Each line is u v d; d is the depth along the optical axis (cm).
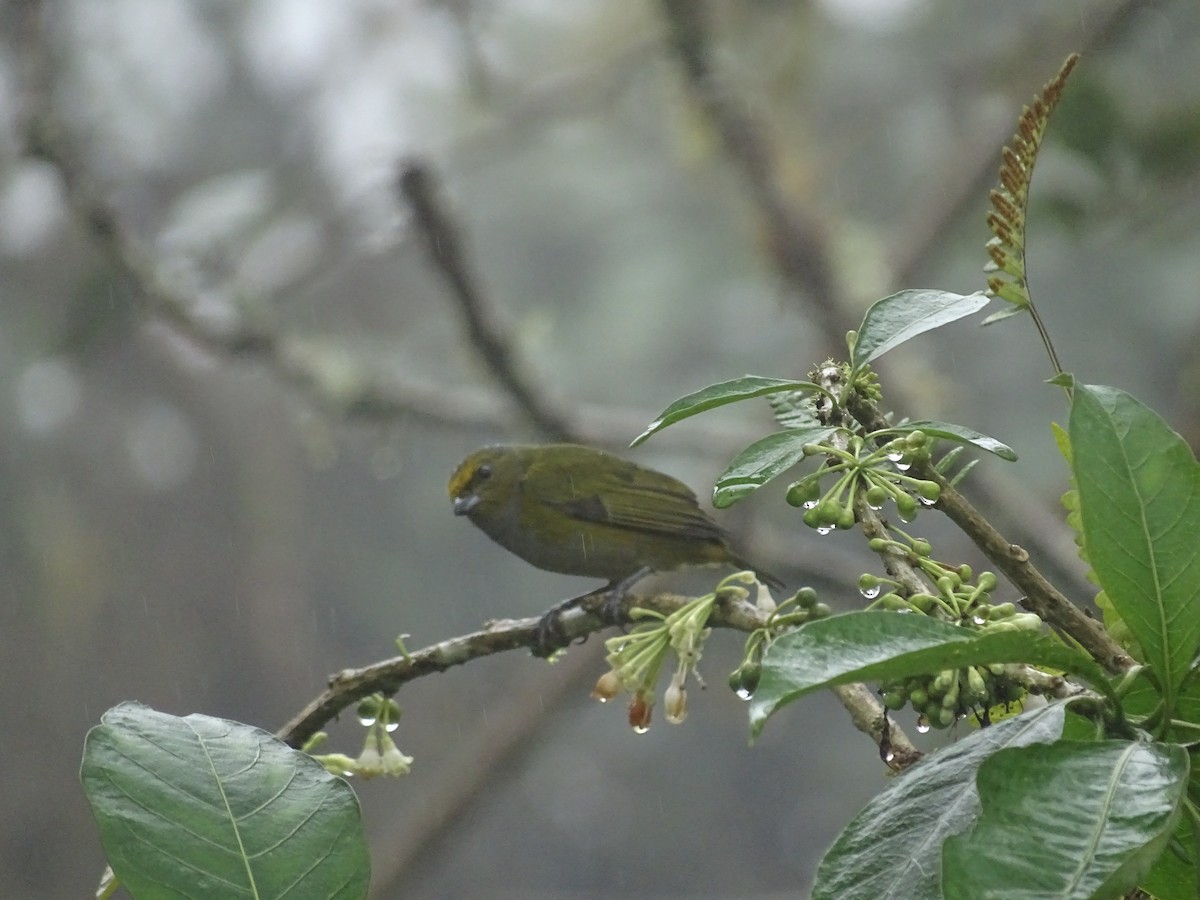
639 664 317
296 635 2473
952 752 236
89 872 2397
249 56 1822
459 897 2397
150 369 2347
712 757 2389
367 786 2312
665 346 2094
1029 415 1869
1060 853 194
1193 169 1066
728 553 766
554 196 2134
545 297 2167
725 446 1147
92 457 2394
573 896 2391
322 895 250
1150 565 233
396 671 357
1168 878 244
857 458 273
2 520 2350
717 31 1206
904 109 1669
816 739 2370
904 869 225
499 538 785
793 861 2345
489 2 1441
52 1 1501
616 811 2412
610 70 1384
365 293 2114
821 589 1085
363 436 2361
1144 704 258
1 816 2378
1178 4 1359
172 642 2455
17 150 1098
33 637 2400
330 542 2481
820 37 1260
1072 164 1075
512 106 1389
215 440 2434
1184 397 1102
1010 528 1007
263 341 1162
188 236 1181
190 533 2464
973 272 1511
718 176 1226
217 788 257
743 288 2000
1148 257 1823
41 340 1973
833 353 1162
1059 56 1184
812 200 1179
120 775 254
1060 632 277
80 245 1853
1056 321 1869
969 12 1702
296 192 1275
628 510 753
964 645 209
